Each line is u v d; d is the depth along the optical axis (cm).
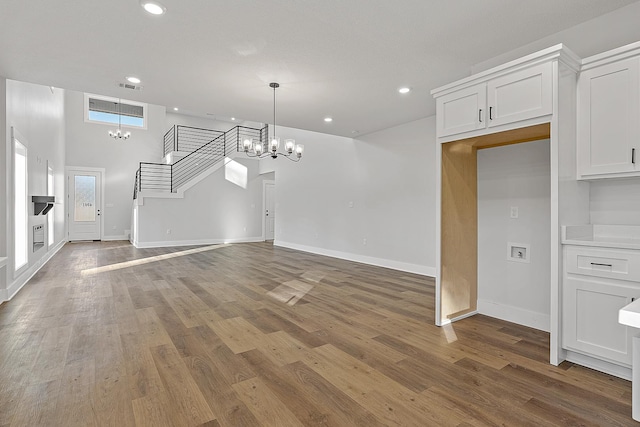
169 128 1153
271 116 519
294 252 797
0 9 241
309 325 304
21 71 349
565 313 230
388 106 467
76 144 998
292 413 172
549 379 209
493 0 237
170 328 294
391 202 591
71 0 232
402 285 462
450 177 315
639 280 197
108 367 221
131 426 161
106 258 686
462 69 347
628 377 207
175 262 645
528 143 306
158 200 895
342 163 705
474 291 342
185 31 273
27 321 310
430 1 237
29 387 195
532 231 304
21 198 464
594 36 261
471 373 216
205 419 167
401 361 233
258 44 295
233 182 1012
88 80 375
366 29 272
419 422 166
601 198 256
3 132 366
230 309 350
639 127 217
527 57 237
